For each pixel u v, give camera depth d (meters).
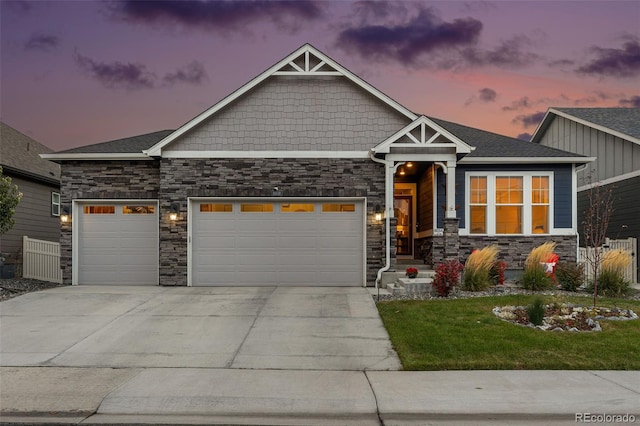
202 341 7.56
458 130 17.03
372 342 7.49
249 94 13.25
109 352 7.01
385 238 12.91
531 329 7.86
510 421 4.73
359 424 4.65
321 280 13.08
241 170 13.12
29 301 10.69
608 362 6.39
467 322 8.27
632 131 16.42
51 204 19.31
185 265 12.96
